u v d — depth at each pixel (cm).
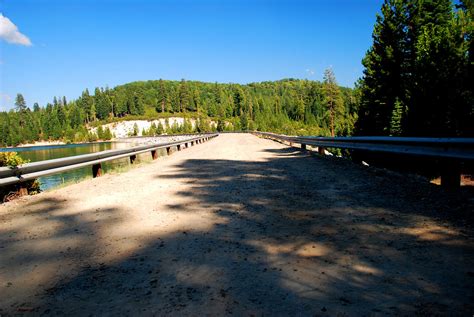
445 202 556
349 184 772
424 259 344
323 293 282
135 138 14225
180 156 1770
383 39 3189
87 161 1041
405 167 1628
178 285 306
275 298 277
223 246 405
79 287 310
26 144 18200
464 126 1770
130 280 320
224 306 266
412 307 256
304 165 1159
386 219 489
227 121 19338
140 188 833
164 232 469
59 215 589
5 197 728
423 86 2070
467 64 1897
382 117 3159
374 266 333
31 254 402
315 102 16550
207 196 702
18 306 279
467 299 264
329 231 448
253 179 895
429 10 3025
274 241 417
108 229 494
